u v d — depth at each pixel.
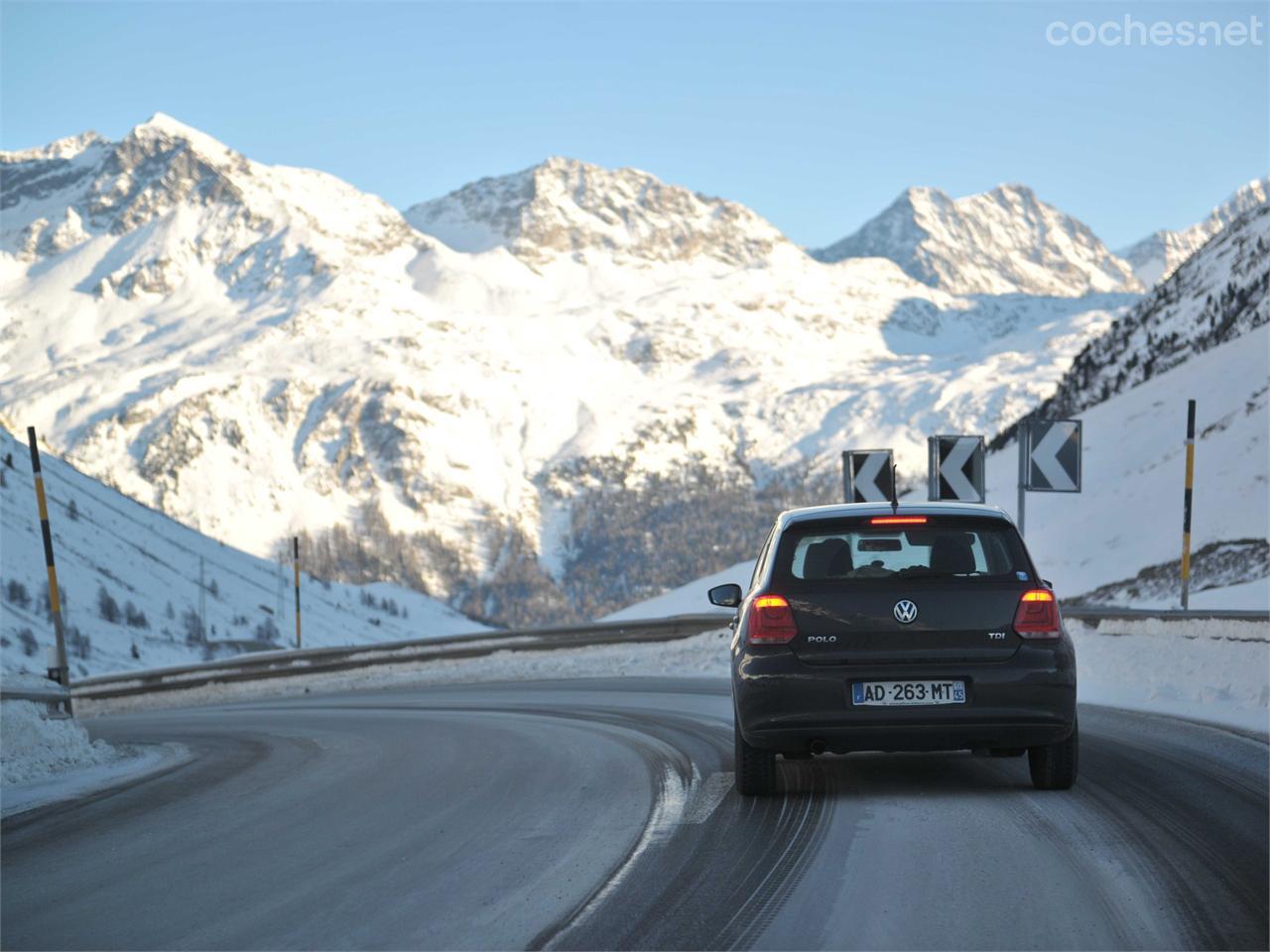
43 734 16.66
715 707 17.80
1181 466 59.62
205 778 13.31
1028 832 7.92
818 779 10.34
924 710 8.83
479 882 7.36
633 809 9.48
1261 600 36.00
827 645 8.94
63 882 8.13
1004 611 8.93
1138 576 50.50
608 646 32.03
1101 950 5.57
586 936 6.10
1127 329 101.62
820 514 9.45
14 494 154.12
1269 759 10.46
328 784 12.02
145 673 39.22
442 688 27.75
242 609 171.00
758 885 6.91
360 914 6.76
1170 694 15.78
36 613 125.62
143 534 177.25
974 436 19.41
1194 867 6.93
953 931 5.91
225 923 6.75
